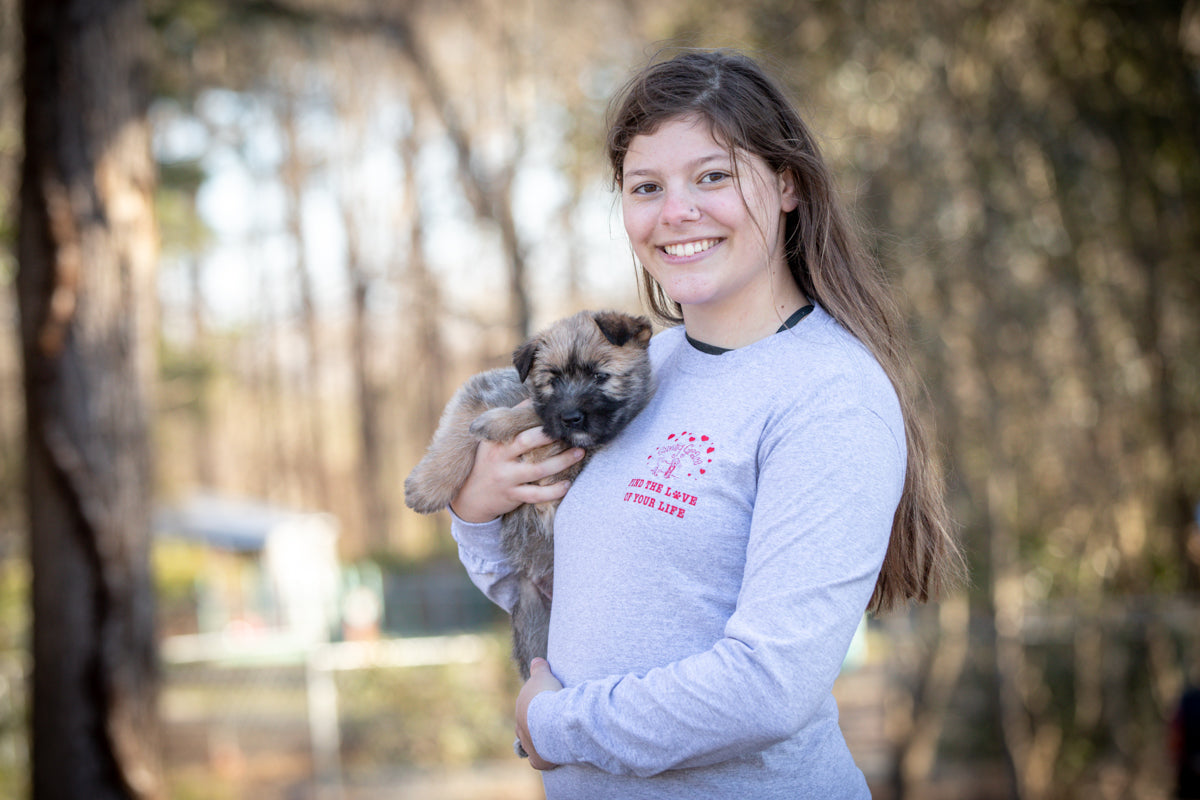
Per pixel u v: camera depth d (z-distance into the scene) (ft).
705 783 6.70
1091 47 36.86
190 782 35.96
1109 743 37.73
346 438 145.89
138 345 22.82
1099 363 39.40
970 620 40.11
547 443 9.51
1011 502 39.73
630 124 7.99
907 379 8.52
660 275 7.86
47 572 21.79
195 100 69.05
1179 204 37.14
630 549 7.07
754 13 39.09
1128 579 39.47
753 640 6.21
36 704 21.94
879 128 37.35
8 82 34.22
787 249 8.21
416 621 67.10
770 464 6.77
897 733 42.65
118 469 22.21
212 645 46.96
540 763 7.42
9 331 47.42
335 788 38.73
